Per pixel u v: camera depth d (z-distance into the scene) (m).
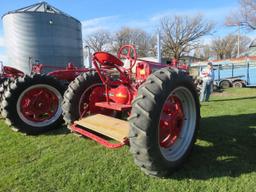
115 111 4.11
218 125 4.44
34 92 4.47
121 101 3.49
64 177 2.84
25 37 20.19
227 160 3.05
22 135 4.40
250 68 15.12
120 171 2.91
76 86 3.85
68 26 21.66
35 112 4.47
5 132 4.62
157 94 2.50
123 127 3.01
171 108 2.91
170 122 2.89
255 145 3.47
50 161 3.26
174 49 42.72
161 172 2.62
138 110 2.47
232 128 4.23
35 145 3.88
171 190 2.50
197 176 2.72
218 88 14.55
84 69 5.82
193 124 3.10
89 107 3.91
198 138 3.76
